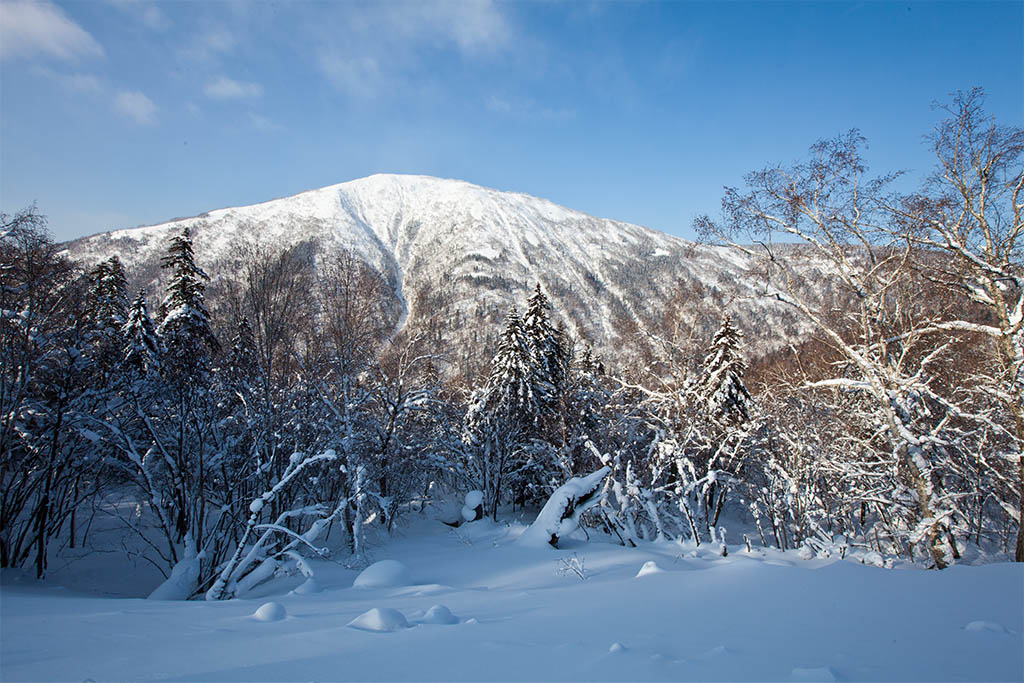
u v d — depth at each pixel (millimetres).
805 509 17891
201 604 9094
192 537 14156
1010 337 12617
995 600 5633
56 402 15195
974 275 13391
